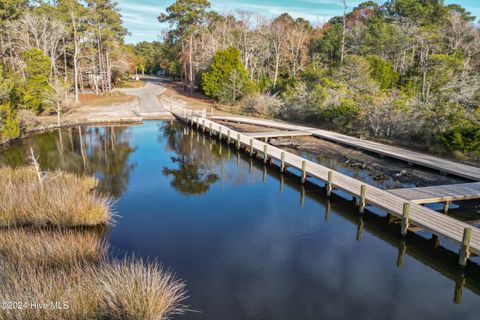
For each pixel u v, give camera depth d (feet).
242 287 22.43
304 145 64.03
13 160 52.90
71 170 48.88
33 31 106.32
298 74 138.82
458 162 48.80
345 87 87.35
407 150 55.83
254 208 36.17
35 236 25.09
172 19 145.79
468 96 59.67
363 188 32.91
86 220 29.99
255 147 56.18
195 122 85.25
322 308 20.58
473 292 22.81
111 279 19.19
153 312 17.66
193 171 49.75
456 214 33.45
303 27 161.07
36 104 84.02
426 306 21.12
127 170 49.80
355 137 67.51
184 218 33.40
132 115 98.43
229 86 115.65
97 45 140.67
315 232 30.83
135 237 29.19
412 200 32.60
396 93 72.23
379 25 137.59
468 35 124.26
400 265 25.72
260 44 139.74
